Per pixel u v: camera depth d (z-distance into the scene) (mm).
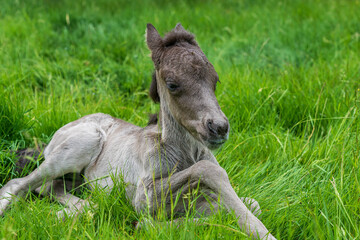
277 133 7395
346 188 5523
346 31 12281
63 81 9680
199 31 13281
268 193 5840
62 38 12133
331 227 4941
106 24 13508
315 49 11422
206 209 5219
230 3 16672
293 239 4898
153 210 5227
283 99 8273
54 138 6742
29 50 11125
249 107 8117
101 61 10992
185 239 4496
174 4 16250
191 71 4930
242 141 7203
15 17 13594
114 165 6059
